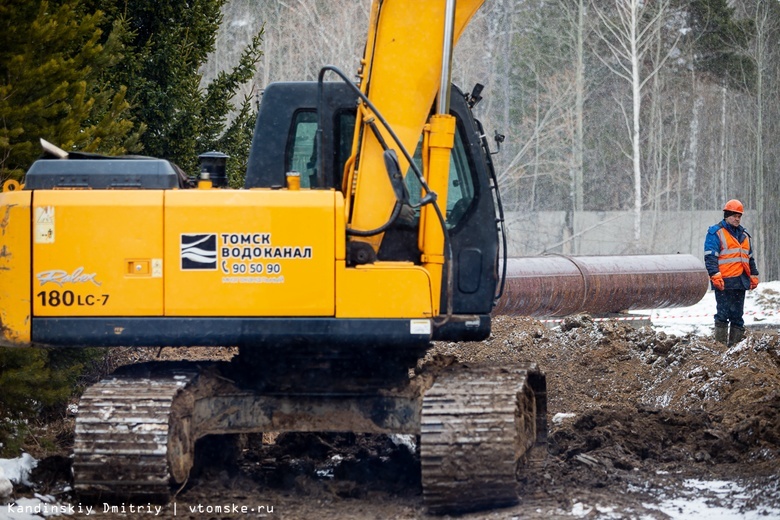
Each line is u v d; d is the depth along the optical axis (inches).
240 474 1116.5
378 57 995.3
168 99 1862.7
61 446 1229.7
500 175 5674.2
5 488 922.7
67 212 947.3
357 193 983.0
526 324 1908.2
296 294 938.1
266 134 1029.8
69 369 1293.1
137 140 1635.1
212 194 948.0
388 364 1002.7
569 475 1043.3
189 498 989.2
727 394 1441.9
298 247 941.2
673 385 1536.7
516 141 6087.6
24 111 1200.8
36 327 943.0
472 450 901.2
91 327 941.8
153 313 941.2
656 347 1689.2
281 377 1010.1
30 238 946.7
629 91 6240.2
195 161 1945.1
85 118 1344.7
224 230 941.8
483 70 6250.0
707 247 1877.5
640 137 6264.8
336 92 1023.0
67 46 1376.7
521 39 6190.9
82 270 944.9
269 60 6018.7
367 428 1004.6
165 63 1884.8
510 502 927.7
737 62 6402.6
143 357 1676.9
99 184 970.7
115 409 933.8
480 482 906.1
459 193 1029.8
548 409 1513.3
